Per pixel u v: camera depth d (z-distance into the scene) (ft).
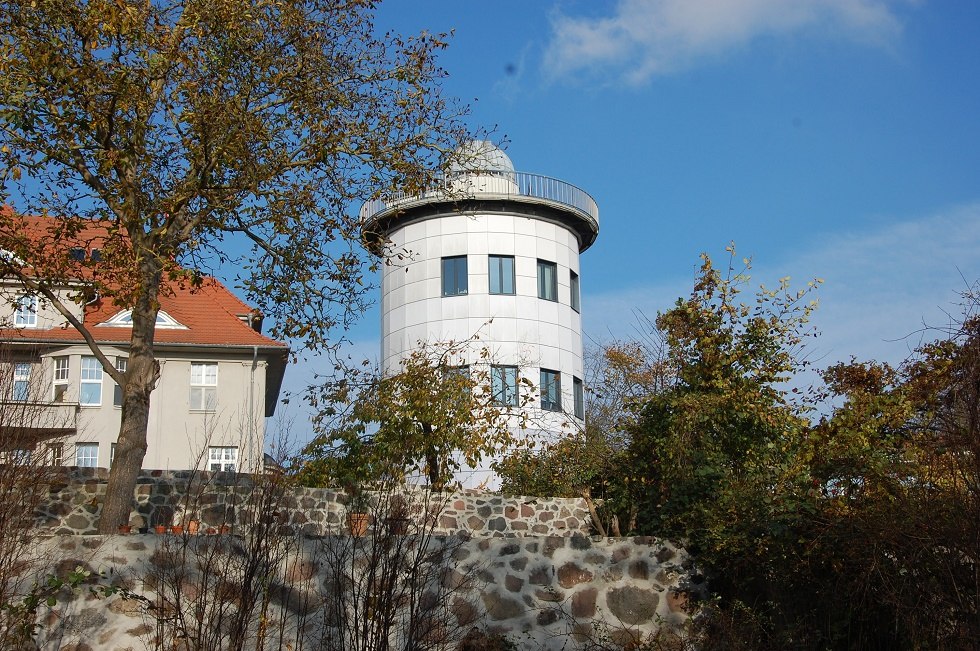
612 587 38.34
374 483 51.03
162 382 109.09
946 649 31.40
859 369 47.11
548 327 110.42
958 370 33.60
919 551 31.99
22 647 30.83
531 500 57.00
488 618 36.76
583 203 115.65
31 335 104.42
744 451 44.88
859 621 35.04
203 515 47.55
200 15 46.93
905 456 34.76
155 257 46.93
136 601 32.96
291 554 34.06
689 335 47.34
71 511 47.93
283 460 33.78
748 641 36.27
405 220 111.96
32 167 46.11
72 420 101.81
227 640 31.30
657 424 46.21
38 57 43.27
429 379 63.46
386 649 31.12
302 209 51.24
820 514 35.55
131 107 46.52
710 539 38.29
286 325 54.75
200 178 48.60
